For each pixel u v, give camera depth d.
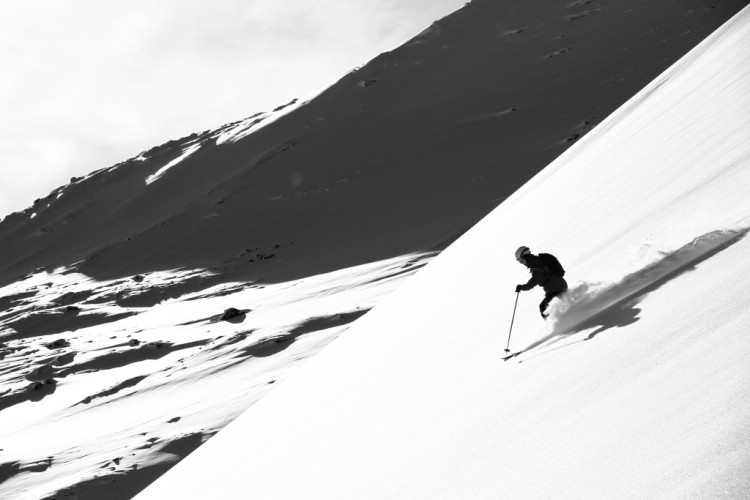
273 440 9.86
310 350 43.22
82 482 30.28
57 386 55.22
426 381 7.11
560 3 163.62
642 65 114.38
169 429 35.91
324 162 127.31
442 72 149.75
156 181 161.12
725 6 125.19
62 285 108.81
